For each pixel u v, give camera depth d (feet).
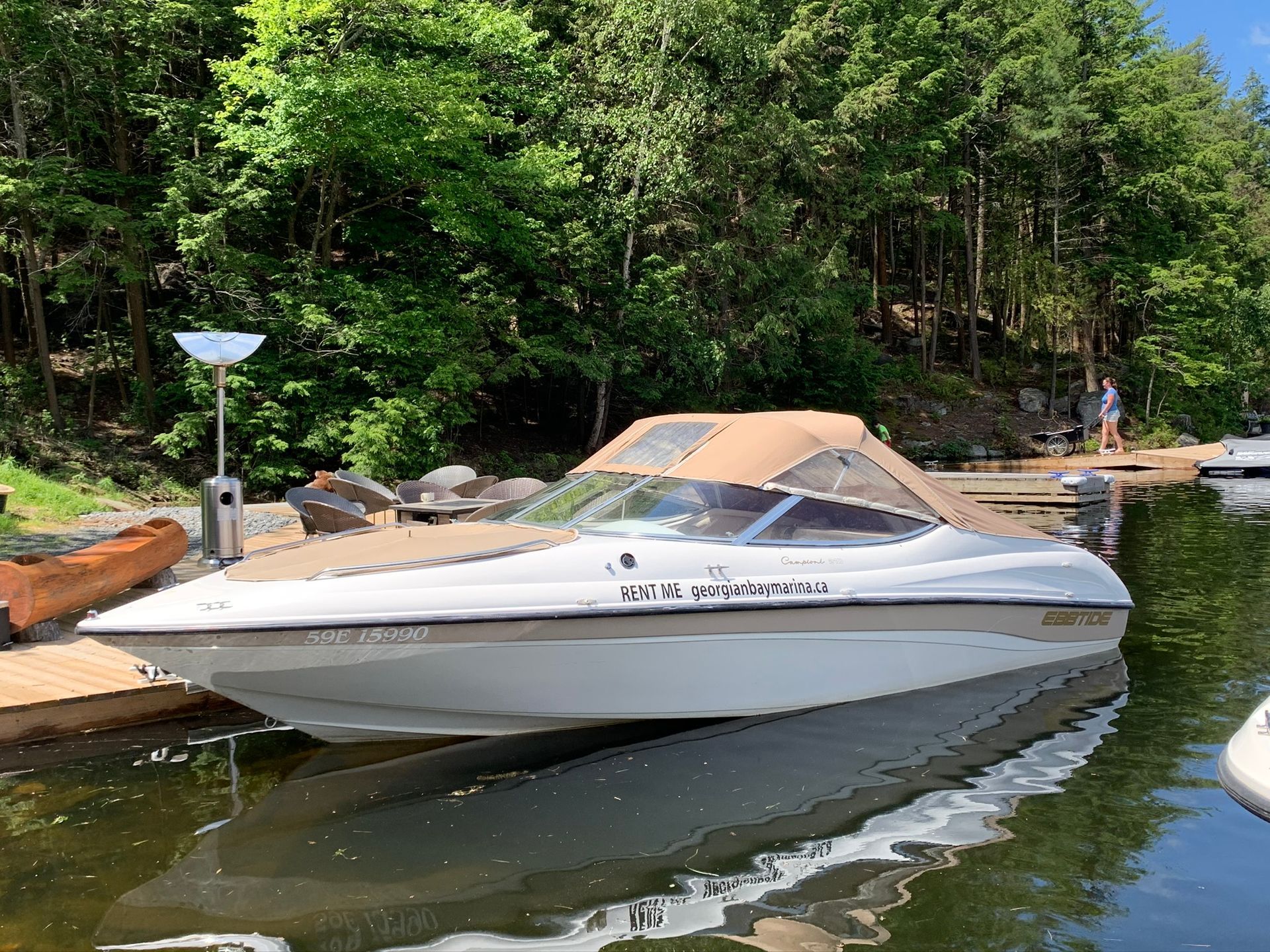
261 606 13.26
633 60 69.62
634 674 15.24
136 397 57.26
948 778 13.80
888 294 119.03
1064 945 9.36
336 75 51.16
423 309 57.77
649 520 16.39
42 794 13.39
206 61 58.03
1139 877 10.78
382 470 52.47
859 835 11.92
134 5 52.60
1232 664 19.66
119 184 54.39
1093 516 44.70
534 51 68.39
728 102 76.54
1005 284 120.98
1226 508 47.57
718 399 85.56
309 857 11.32
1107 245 114.83
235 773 14.26
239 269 53.31
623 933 9.59
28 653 18.20
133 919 9.82
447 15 59.16
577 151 64.85
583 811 12.71
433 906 10.11
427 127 55.67
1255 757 10.27
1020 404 110.01
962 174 107.04
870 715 16.63
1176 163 111.24
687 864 11.13
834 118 86.22
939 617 17.99
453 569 14.40
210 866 11.09
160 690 16.24
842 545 17.42
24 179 48.85
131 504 46.85
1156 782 13.62
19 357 64.95
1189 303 108.27
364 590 13.75
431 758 14.85
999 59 109.70
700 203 78.38
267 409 52.19
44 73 52.65
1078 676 18.92
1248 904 10.17
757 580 16.08
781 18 86.99
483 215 63.10
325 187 58.54
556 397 84.69
